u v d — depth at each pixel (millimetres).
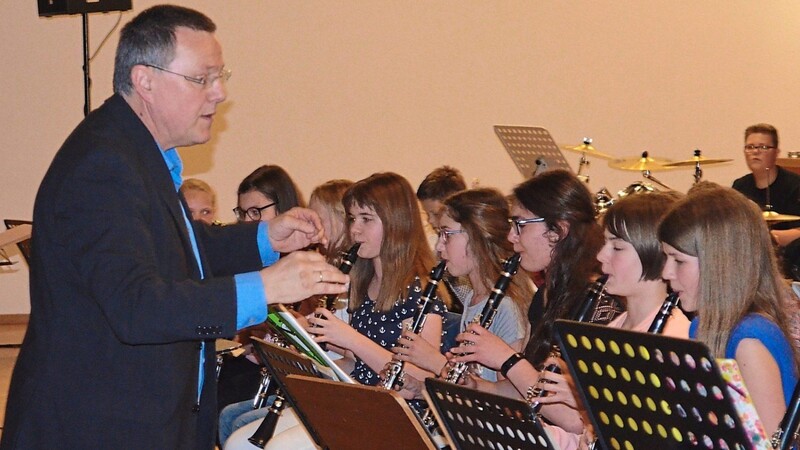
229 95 7266
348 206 3391
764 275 2135
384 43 7605
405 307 3320
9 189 6941
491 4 7824
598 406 1865
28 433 2105
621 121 8195
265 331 3883
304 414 2514
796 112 8492
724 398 1636
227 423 3754
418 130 7734
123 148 2123
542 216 2918
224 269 2582
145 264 2012
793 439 1799
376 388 2086
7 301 7004
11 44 6902
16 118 6934
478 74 7832
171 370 2137
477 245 3258
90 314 2096
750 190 6352
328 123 7512
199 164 7203
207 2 7195
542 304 3090
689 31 8273
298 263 2037
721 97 8383
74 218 2037
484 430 2084
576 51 8047
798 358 2123
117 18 7062
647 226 2428
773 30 8477
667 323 2381
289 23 7375
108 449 2090
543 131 5820
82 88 7023
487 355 2766
